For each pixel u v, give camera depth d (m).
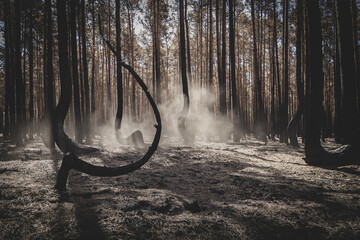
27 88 23.38
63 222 2.36
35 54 20.72
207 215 2.85
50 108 9.66
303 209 3.13
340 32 6.65
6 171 4.79
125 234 2.19
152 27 19.78
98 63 24.72
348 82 6.54
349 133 6.55
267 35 20.88
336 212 3.05
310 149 6.71
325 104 20.23
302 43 13.78
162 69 25.58
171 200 3.18
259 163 7.07
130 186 3.93
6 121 16.25
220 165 6.53
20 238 2.07
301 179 4.93
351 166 6.14
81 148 7.29
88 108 12.89
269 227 2.57
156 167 5.86
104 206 2.80
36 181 3.98
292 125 12.39
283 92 14.74
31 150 8.12
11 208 2.66
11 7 14.83
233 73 14.23
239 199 3.59
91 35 20.06
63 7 7.01
